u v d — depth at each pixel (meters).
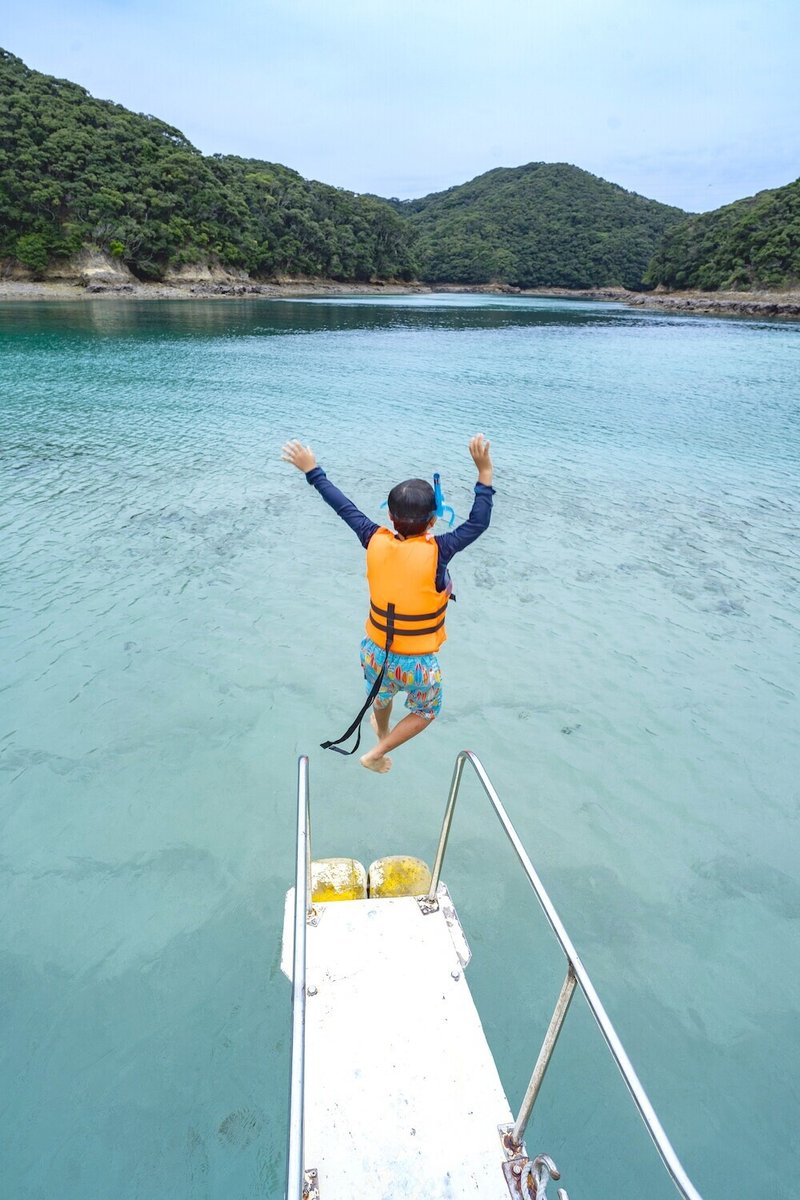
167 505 12.20
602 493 13.75
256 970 4.38
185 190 84.62
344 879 4.10
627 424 19.97
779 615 9.08
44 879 4.95
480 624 8.65
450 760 6.35
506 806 5.83
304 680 7.36
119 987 4.25
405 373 29.14
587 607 9.15
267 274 102.19
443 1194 2.49
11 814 5.49
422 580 2.76
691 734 6.80
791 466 15.89
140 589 9.09
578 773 6.23
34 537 10.58
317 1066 2.90
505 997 4.32
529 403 22.92
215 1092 3.72
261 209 99.06
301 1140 1.61
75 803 5.63
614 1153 3.55
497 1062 3.94
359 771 6.14
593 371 31.16
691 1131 3.65
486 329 54.28
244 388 24.19
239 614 8.59
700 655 8.14
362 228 119.00
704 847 5.50
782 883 5.21
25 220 72.06
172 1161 3.42
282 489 13.30
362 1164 2.58
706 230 101.81
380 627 2.89
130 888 4.92
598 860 5.34
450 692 7.30
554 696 7.30
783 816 5.85
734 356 38.19
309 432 18.05
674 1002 4.32
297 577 9.62
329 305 80.19
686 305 90.19
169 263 84.44
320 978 3.28
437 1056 2.95
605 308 97.06
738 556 10.85
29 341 34.22
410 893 4.07
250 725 6.64
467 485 14.02
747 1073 3.93
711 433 19.05
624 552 10.92
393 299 103.88
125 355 31.19
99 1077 3.77
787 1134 3.65
